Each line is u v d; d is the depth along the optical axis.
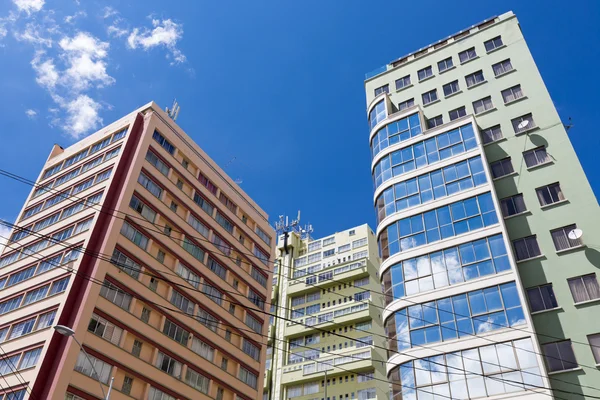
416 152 38.53
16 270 41.97
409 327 31.27
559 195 31.97
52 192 47.44
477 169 34.81
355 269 67.81
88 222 40.69
